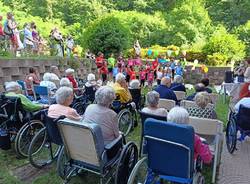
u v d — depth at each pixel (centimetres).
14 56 1029
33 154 468
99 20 2088
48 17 3559
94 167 360
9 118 484
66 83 663
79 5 3719
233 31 3180
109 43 1964
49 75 821
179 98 713
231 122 533
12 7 3369
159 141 323
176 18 3089
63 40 1627
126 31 2047
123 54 2056
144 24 3234
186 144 311
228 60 2050
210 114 450
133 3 4228
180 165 325
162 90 619
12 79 959
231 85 994
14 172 441
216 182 422
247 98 541
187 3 3275
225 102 991
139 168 357
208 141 435
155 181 351
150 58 2273
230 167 472
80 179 415
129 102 628
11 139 523
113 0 4256
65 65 1388
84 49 2016
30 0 3575
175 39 2944
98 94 382
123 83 639
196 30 2975
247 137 604
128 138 596
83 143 350
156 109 449
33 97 730
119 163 362
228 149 536
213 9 3969
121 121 616
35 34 1281
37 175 434
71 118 419
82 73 1584
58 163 389
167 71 1664
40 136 463
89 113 382
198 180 343
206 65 2008
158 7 4241
